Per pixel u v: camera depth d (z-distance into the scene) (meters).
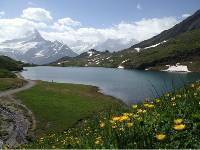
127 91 105.75
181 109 6.72
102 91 104.44
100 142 5.48
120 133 5.62
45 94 81.31
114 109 10.21
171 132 5.47
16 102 69.38
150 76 184.62
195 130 5.41
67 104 67.81
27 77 186.38
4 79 104.56
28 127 50.91
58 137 12.27
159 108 7.29
